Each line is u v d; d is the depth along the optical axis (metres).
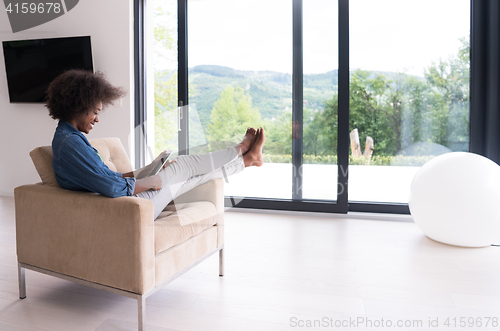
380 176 3.10
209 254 1.76
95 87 1.50
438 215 2.31
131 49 3.41
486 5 2.78
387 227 2.78
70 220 1.44
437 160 2.44
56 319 1.46
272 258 2.15
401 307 1.56
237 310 1.54
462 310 1.54
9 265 2.02
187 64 3.32
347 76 2.98
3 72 3.75
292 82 3.14
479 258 2.14
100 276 1.39
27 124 3.75
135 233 1.30
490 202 2.18
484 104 2.83
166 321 1.45
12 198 3.76
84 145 1.43
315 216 3.11
